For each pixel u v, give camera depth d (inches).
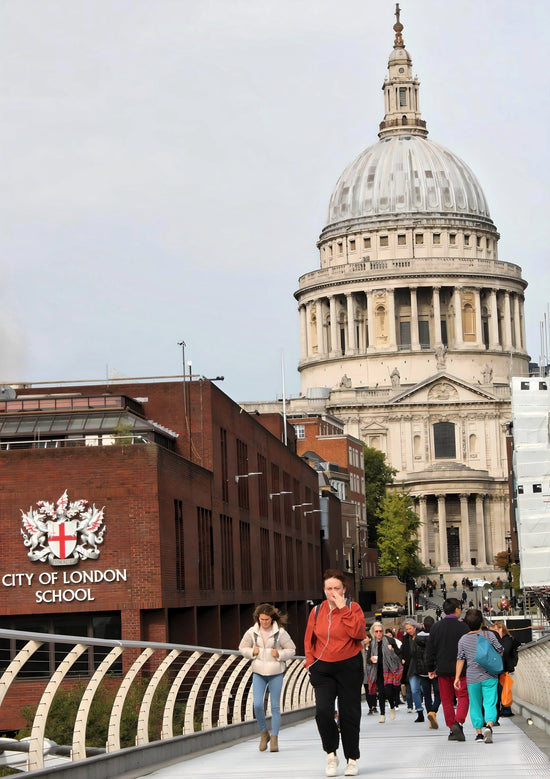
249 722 1555.1
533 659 1628.9
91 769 919.7
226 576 2878.9
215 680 1411.2
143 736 1111.6
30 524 2281.0
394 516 7647.6
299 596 4111.7
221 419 2940.5
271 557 3550.7
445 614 1234.6
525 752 1015.6
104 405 2741.1
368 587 6875.0
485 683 1127.0
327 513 5310.0
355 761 865.5
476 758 968.9
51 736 1043.3
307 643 879.1
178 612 2481.5
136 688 1189.7
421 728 1464.1
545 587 3132.4
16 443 2605.8
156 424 2847.0
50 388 2965.1
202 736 1291.8
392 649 1686.8
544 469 3058.6
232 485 3016.7
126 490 2276.1
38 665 2295.8
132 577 2256.4
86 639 880.9
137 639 2245.3
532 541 3031.5
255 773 919.0
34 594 2272.4
